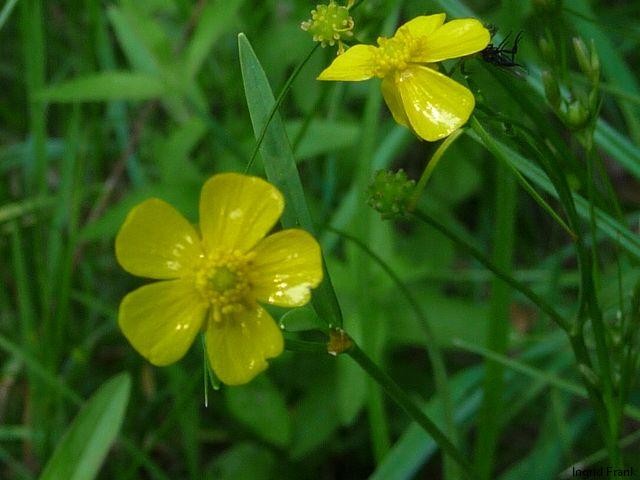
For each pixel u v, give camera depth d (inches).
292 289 3.1
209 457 7.4
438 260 7.5
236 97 8.4
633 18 9.0
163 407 7.3
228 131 8.0
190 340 3.1
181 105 7.3
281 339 3.1
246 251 3.1
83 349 7.1
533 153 3.4
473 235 8.5
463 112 3.2
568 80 3.8
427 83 3.3
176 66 6.9
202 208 3.1
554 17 3.9
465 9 5.2
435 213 7.7
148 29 7.0
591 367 3.9
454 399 6.2
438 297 6.6
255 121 3.5
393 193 3.4
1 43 9.5
